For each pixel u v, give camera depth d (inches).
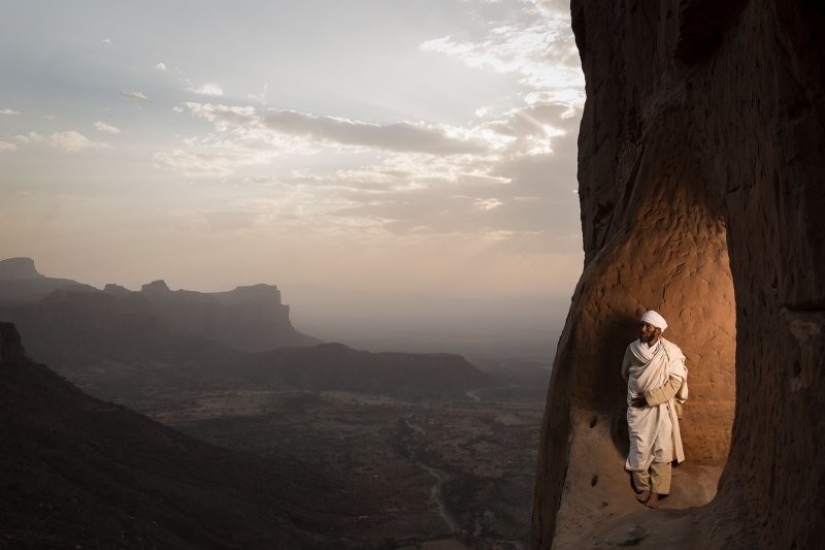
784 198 163.3
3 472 1585.9
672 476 291.0
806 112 152.2
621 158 415.5
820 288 146.4
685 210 296.4
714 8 223.1
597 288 316.5
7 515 1360.7
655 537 218.7
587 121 479.8
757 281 195.9
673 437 287.0
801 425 146.3
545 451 350.6
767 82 172.9
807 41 144.8
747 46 201.2
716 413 299.6
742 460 207.5
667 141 298.4
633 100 373.4
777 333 172.7
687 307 303.3
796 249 156.6
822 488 129.7
